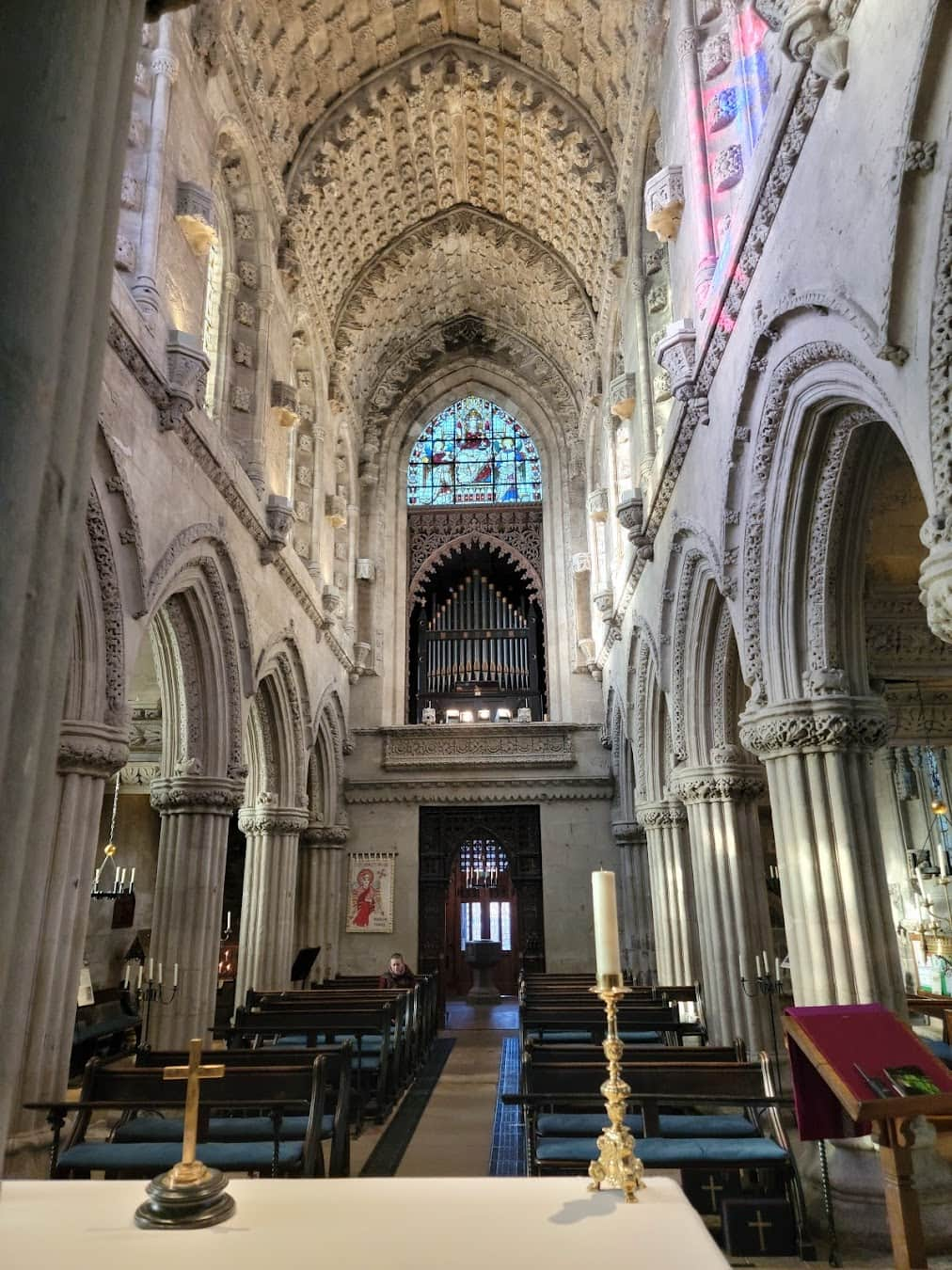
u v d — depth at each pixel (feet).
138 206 32.35
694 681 37.83
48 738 6.91
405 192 64.18
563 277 67.36
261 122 46.37
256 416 45.60
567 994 40.96
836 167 18.70
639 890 64.85
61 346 7.19
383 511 79.10
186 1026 35.27
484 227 68.49
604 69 50.34
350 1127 32.89
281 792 52.54
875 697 24.76
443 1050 52.80
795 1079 16.38
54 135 7.29
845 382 19.89
